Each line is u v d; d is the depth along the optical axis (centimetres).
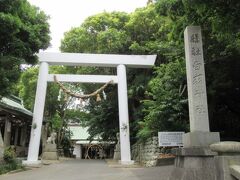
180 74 1564
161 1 1037
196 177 773
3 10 1238
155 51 2077
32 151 1906
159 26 2214
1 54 1287
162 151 1647
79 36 2566
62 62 2030
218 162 552
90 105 2766
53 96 3050
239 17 955
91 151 4206
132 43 2277
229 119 1791
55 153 2480
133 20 2252
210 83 1554
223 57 1436
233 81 1568
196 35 938
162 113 1580
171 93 1586
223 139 1720
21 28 1331
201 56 923
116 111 2447
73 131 4375
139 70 2269
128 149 1959
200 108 885
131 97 2205
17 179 1213
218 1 913
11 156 1580
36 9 1498
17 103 2670
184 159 805
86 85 2672
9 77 1279
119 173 1370
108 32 2298
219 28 1012
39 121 1961
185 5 931
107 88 2484
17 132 2588
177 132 1583
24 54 1373
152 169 1443
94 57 2048
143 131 1733
